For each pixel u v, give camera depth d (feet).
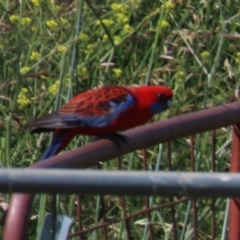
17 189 10.02
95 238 25.09
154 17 33.14
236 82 29.89
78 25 27.68
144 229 25.84
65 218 13.85
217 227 26.81
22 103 27.96
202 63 28.76
